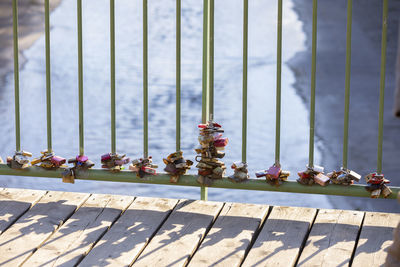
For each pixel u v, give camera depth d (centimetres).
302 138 713
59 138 712
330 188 294
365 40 1511
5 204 314
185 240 275
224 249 267
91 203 317
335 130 748
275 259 257
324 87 1016
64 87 1010
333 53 1345
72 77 1095
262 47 1438
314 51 291
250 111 849
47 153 324
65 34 1636
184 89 970
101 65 1200
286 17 1878
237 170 305
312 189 297
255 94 966
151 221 295
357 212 301
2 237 279
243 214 301
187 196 522
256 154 650
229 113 838
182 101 889
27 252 265
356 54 1330
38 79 1078
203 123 308
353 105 888
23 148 676
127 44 1470
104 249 267
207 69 302
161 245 270
